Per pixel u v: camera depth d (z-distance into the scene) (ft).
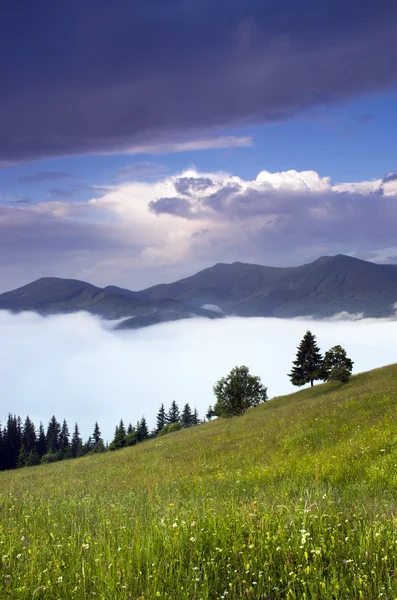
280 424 102.42
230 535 22.81
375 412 82.38
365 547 19.24
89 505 39.47
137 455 117.91
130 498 43.01
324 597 15.65
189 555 20.84
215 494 42.98
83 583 18.19
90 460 142.31
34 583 18.47
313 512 24.73
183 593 16.67
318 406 115.03
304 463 54.29
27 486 79.56
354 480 41.50
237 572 18.52
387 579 16.62
